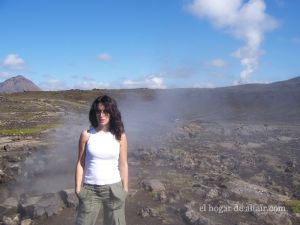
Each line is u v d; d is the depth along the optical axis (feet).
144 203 32.35
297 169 46.14
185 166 46.52
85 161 19.26
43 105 151.84
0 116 120.67
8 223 29.30
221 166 47.65
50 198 31.71
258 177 42.29
